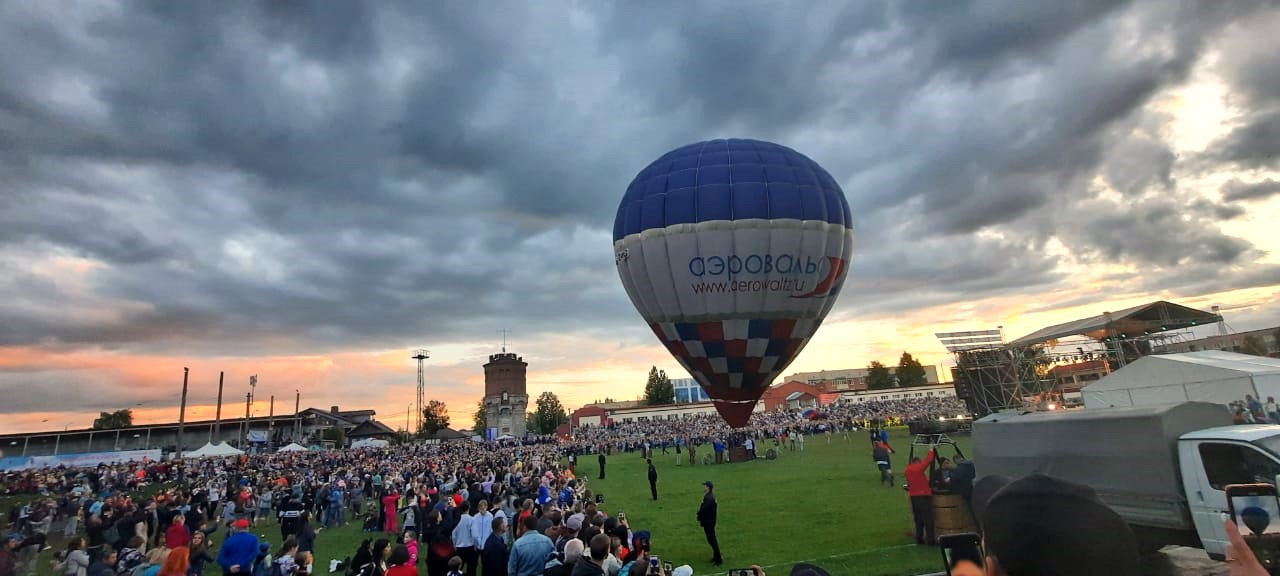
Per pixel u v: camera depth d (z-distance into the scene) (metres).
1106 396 31.84
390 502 20.25
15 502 32.09
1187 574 8.87
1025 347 44.09
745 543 14.02
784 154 20.70
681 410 104.38
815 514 16.75
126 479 36.84
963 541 2.77
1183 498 9.00
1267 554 4.71
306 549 15.06
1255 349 39.34
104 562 11.46
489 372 117.00
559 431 105.88
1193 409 9.52
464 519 12.00
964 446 33.12
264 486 25.16
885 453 21.84
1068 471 10.52
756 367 19.77
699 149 21.02
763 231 19.16
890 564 11.09
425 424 131.12
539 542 8.79
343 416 134.50
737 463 34.44
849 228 20.75
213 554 18.09
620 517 10.36
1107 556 1.58
